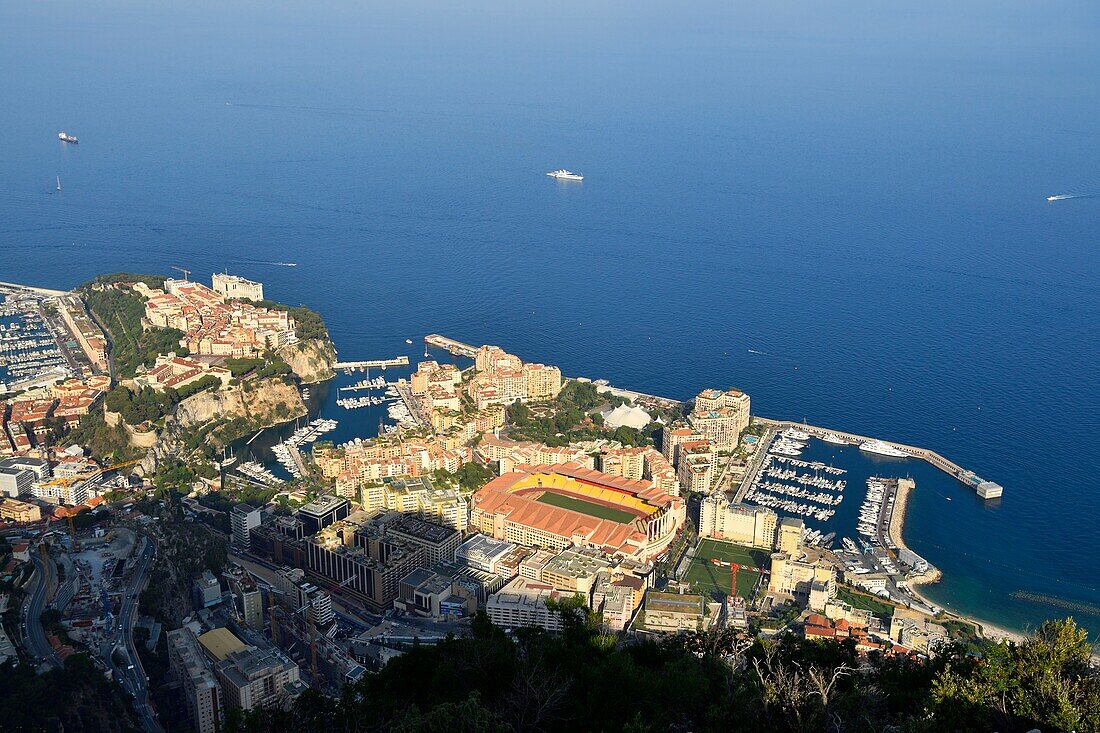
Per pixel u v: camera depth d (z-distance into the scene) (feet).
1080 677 512.63
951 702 516.73
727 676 614.75
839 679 607.37
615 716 551.59
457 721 480.64
